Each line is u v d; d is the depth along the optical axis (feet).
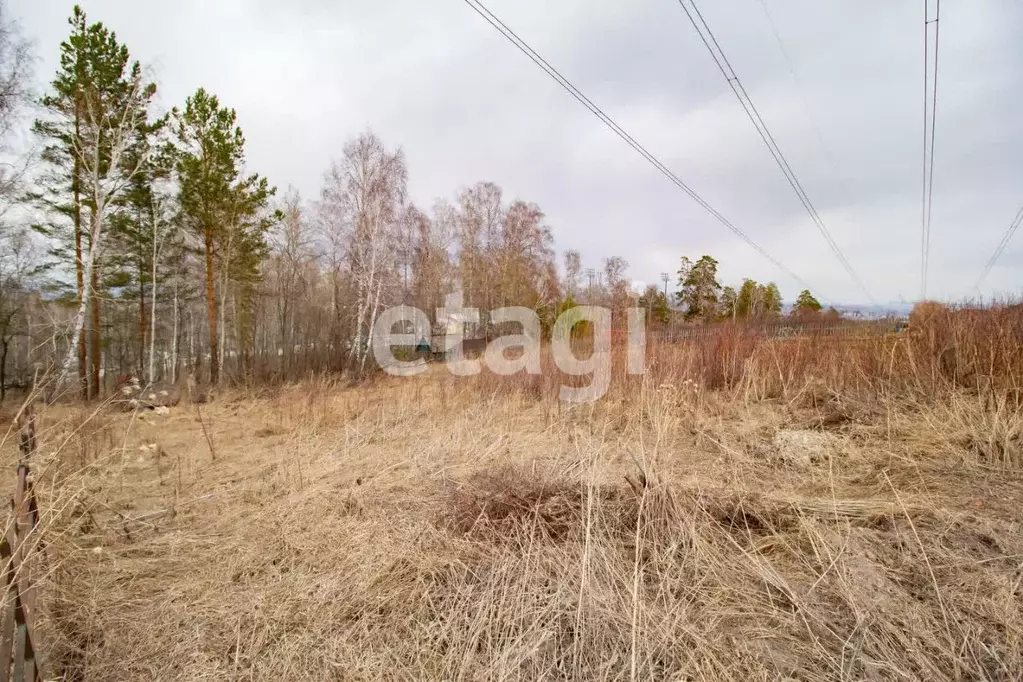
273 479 15.84
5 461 10.89
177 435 25.57
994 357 17.29
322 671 6.93
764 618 7.49
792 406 19.95
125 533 11.64
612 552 9.22
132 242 57.41
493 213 89.30
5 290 46.55
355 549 10.27
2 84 36.14
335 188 64.44
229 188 60.64
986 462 12.39
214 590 9.15
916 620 6.97
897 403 17.95
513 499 11.20
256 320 79.66
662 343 31.17
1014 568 7.90
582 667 6.64
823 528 9.57
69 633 7.97
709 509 10.52
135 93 45.47
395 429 22.48
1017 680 5.87
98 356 49.60
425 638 7.47
